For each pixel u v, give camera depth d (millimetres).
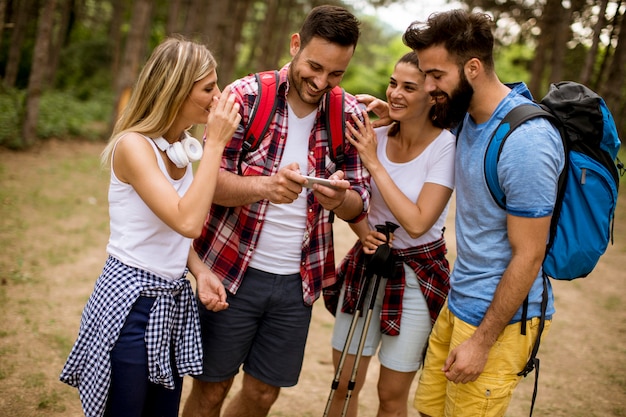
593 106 2303
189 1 20234
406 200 2770
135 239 2264
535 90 18391
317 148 2760
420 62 2422
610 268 7902
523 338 2455
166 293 2305
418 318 2963
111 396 2262
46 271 5742
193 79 2232
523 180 2215
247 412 3061
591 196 2316
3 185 8703
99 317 2223
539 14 14008
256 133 2641
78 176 10023
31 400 3604
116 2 24594
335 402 3189
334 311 3207
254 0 26281
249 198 2525
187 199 2176
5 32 19969
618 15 9227
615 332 5742
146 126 2236
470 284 2508
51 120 13922
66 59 24891
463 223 2547
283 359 2906
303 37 2545
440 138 2834
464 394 2553
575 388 4531
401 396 3074
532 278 2277
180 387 2475
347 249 8016
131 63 13789
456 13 2336
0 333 4375
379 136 3025
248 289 2771
